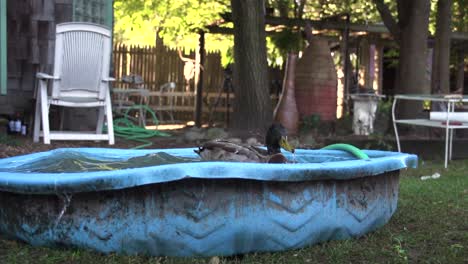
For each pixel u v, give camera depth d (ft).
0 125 24.98
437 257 11.63
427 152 29.68
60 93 23.35
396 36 35.01
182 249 10.43
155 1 53.31
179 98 51.19
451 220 14.75
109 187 9.67
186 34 52.37
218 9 49.83
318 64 32.96
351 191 11.61
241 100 26.94
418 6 33.32
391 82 66.44
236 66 27.14
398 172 13.39
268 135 13.24
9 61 26.08
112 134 24.31
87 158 14.05
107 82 23.95
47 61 26.68
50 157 13.75
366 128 34.19
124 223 10.19
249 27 26.40
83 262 10.18
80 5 27.61
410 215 15.11
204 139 26.63
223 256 10.78
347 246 11.66
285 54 44.16
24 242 11.24
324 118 33.01
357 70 48.67
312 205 10.94
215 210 10.19
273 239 10.85
